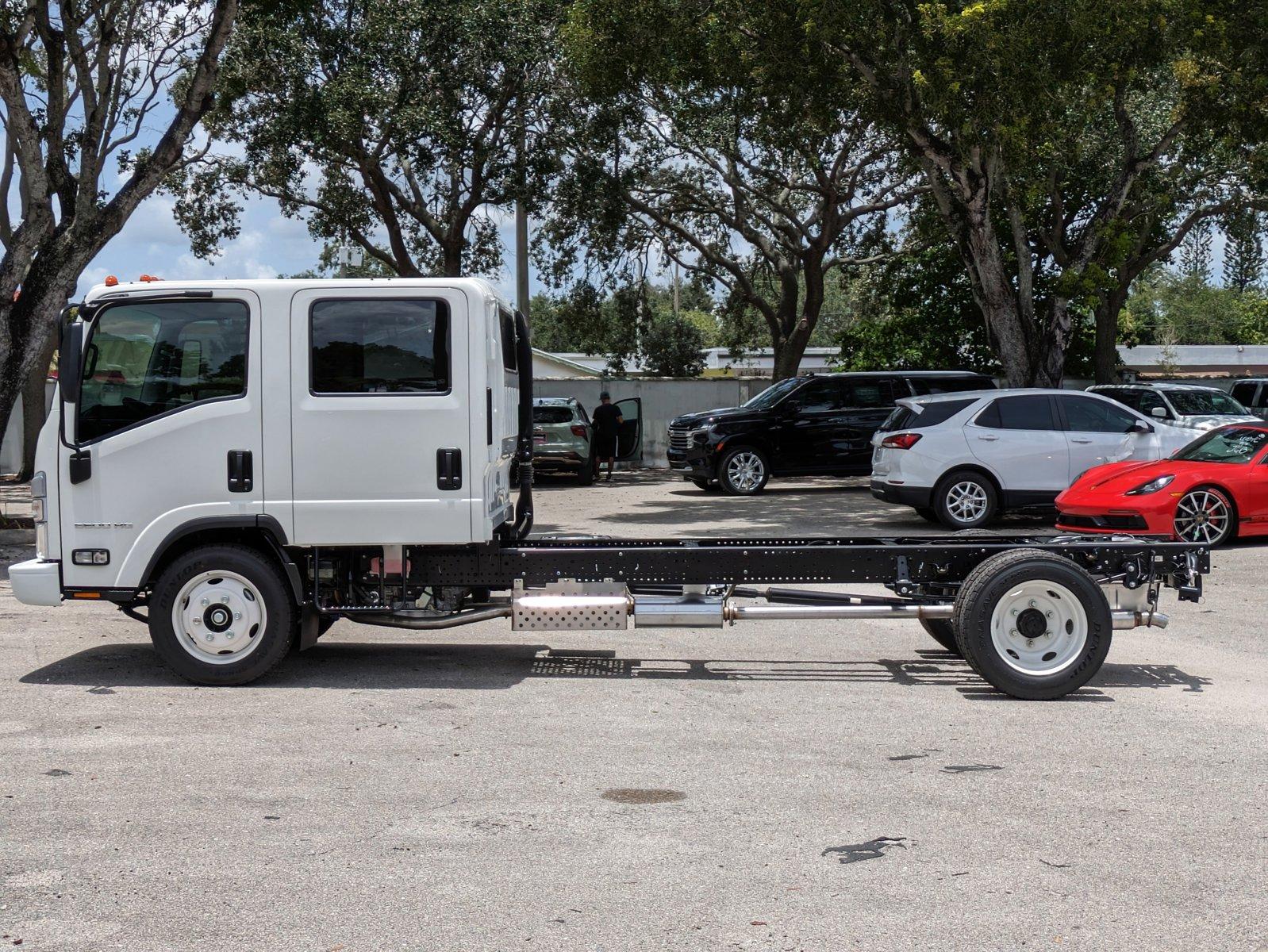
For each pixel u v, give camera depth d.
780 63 18.41
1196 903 4.21
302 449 7.27
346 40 21.69
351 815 5.13
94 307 7.31
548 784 5.57
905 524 16.38
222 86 18.81
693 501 20.28
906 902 4.21
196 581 7.39
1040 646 7.34
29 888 4.33
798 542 8.20
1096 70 18.83
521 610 7.63
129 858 4.62
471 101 22.77
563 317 31.09
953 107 17.47
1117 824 5.03
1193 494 13.03
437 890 4.32
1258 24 19.02
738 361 52.12
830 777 5.70
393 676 7.90
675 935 3.94
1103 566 7.70
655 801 5.33
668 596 7.91
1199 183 27.72
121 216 15.55
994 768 5.84
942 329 30.72
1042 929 3.99
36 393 24.25
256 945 3.86
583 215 25.81
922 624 9.20
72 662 8.25
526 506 8.55
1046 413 15.74
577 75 21.33
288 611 7.42
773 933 3.95
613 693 7.46
